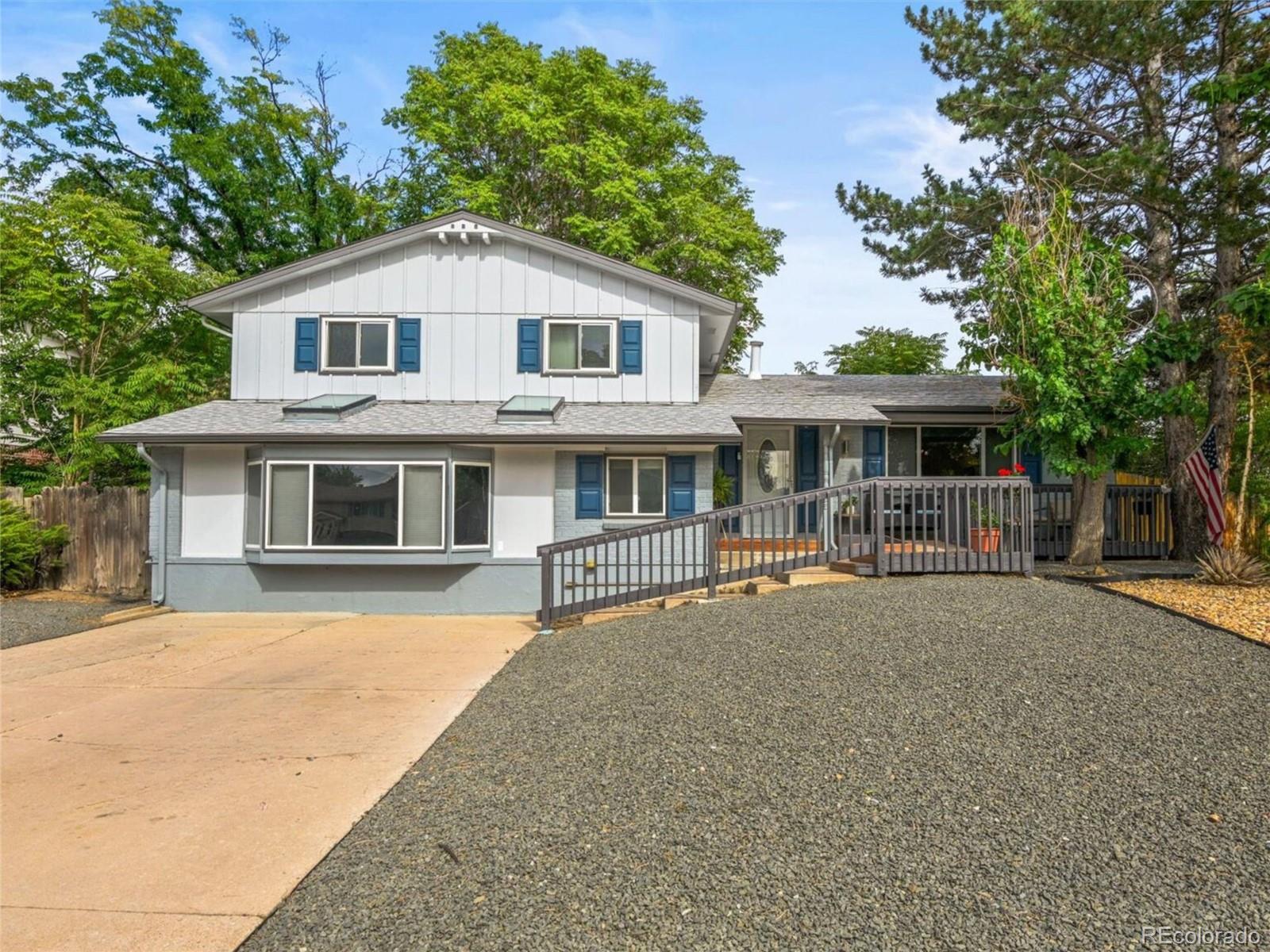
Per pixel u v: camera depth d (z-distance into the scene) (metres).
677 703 5.79
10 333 17.28
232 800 4.61
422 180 24.69
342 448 11.66
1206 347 13.24
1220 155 13.12
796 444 15.09
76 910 3.37
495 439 11.50
